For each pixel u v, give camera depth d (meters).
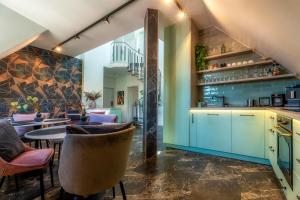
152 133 3.51
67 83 6.56
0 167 1.64
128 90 10.03
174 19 3.96
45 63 5.88
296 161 1.57
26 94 5.40
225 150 3.34
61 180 1.38
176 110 4.07
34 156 1.85
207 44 4.31
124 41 8.37
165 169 2.78
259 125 2.98
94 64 7.54
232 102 3.92
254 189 2.13
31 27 4.08
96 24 4.08
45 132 2.15
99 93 7.36
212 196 1.98
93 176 1.32
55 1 3.38
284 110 2.10
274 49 2.65
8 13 3.87
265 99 3.50
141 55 8.12
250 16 2.19
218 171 2.70
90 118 3.21
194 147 3.78
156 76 3.56
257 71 3.65
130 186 2.21
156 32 3.53
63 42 5.16
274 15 1.66
